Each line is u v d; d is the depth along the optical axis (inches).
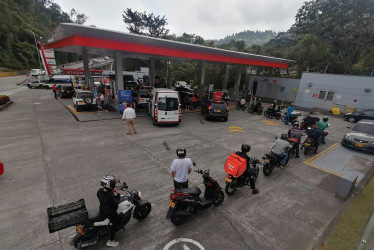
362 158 363.9
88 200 209.3
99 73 1577.3
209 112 585.6
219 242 165.8
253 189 237.0
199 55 720.3
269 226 186.9
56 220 136.4
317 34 1478.8
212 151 361.1
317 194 243.6
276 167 300.0
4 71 2199.8
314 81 871.7
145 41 559.5
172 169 192.4
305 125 510.6
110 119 557.3
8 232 165.9
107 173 267.4
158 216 192.5
